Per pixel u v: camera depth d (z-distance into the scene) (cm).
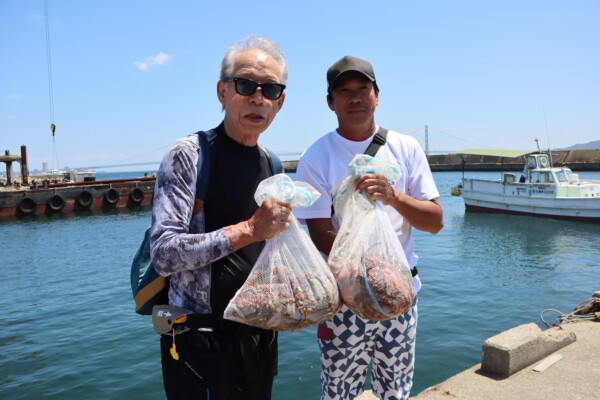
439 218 221
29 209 2803
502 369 310
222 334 172
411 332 231
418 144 239
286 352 604
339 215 213
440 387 300
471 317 758
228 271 176
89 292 1044
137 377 564
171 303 175
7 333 770
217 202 176
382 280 185
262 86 177
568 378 301
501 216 2244
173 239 154
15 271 1342
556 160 5622
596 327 386
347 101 221
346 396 235
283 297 167
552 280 1036
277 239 175
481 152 2466
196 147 174
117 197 3062
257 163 191
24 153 3416
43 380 568
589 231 1759
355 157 206
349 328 223
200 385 169
